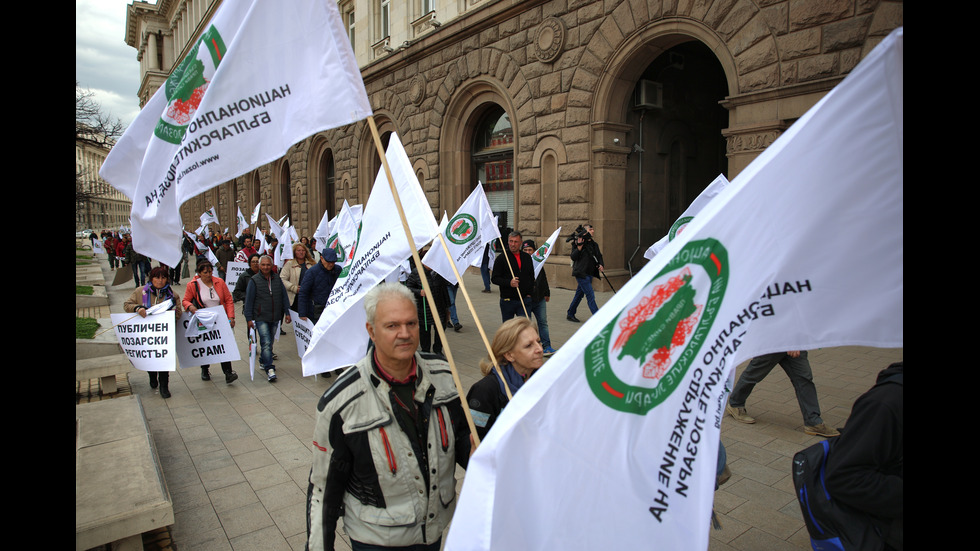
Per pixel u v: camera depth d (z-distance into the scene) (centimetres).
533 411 151
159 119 240
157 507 314
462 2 1673
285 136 232
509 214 1680
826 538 202
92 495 327
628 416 161
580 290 995
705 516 161
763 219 164
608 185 1305
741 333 169
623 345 160
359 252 414
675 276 163
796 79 920
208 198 5000
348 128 2372
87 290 1582
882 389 182
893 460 181
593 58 1271
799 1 905
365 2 2212
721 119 1664
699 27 1063
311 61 230
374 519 193
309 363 414
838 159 157
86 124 1858
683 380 167
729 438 477
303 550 337
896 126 153
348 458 197
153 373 686
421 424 201
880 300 161
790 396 579
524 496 148
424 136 1867
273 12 230
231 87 228
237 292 869
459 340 895
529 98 1445
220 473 441
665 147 1480
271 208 3531
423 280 219
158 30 5722
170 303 627
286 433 525
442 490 203
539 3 1379
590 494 155
